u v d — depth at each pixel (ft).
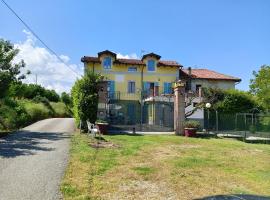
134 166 45.73
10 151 52.44
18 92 156.35
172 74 145.48
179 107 94.53
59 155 50.19
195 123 94.02
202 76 151.53
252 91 169.78
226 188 36.68
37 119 121.39
